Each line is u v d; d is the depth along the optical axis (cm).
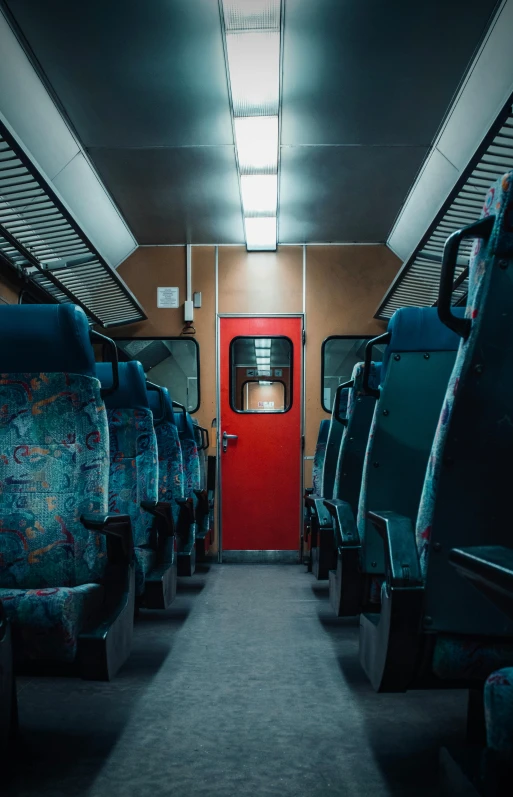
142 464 329
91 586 198
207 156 511
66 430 201
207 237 695
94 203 570
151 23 356
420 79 407
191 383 708
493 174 367
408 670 146
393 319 238
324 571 408
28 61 382
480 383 131
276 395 712
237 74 403
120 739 203
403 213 616
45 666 185
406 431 243
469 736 173
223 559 693
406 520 158
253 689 255
